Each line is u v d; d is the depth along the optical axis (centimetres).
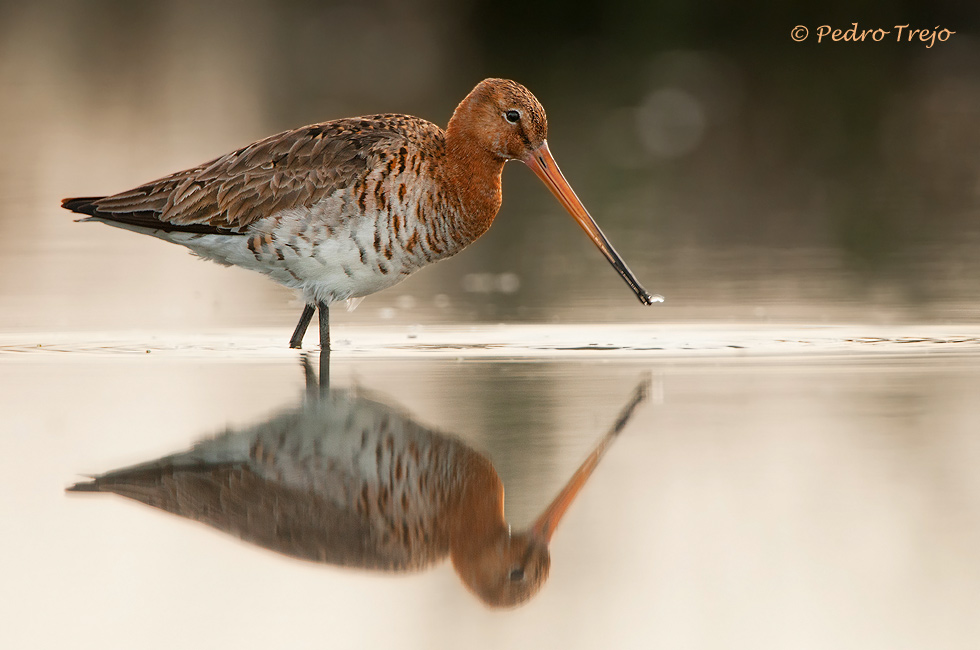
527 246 2003
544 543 781
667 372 1218
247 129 2723
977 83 3198
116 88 3328
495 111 1256
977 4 3297
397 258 1244
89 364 1276
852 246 1900
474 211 1268
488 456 940
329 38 4003
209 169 1262
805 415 1037
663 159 2631
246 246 1249
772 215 2155
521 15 3675
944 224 2045
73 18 4553
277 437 989
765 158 2620
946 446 942
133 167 2375
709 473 892
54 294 1655
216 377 1211
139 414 1059
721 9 3459
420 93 3045
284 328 1473
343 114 2789
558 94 3117
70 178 2300
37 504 844
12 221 2159
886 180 2409
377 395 1130
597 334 1423
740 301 1573
